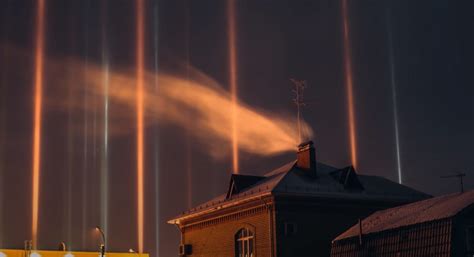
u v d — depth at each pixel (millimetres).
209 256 36875
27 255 41469
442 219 22781
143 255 46406
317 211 32438
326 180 34094
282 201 31734
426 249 23094
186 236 39906
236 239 34750
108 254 44812
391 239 25203
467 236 22516
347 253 27734
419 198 34688
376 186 34969
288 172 33781
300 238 31656
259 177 36156
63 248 45281
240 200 33625
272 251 31172
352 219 33125
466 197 24469
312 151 34406
